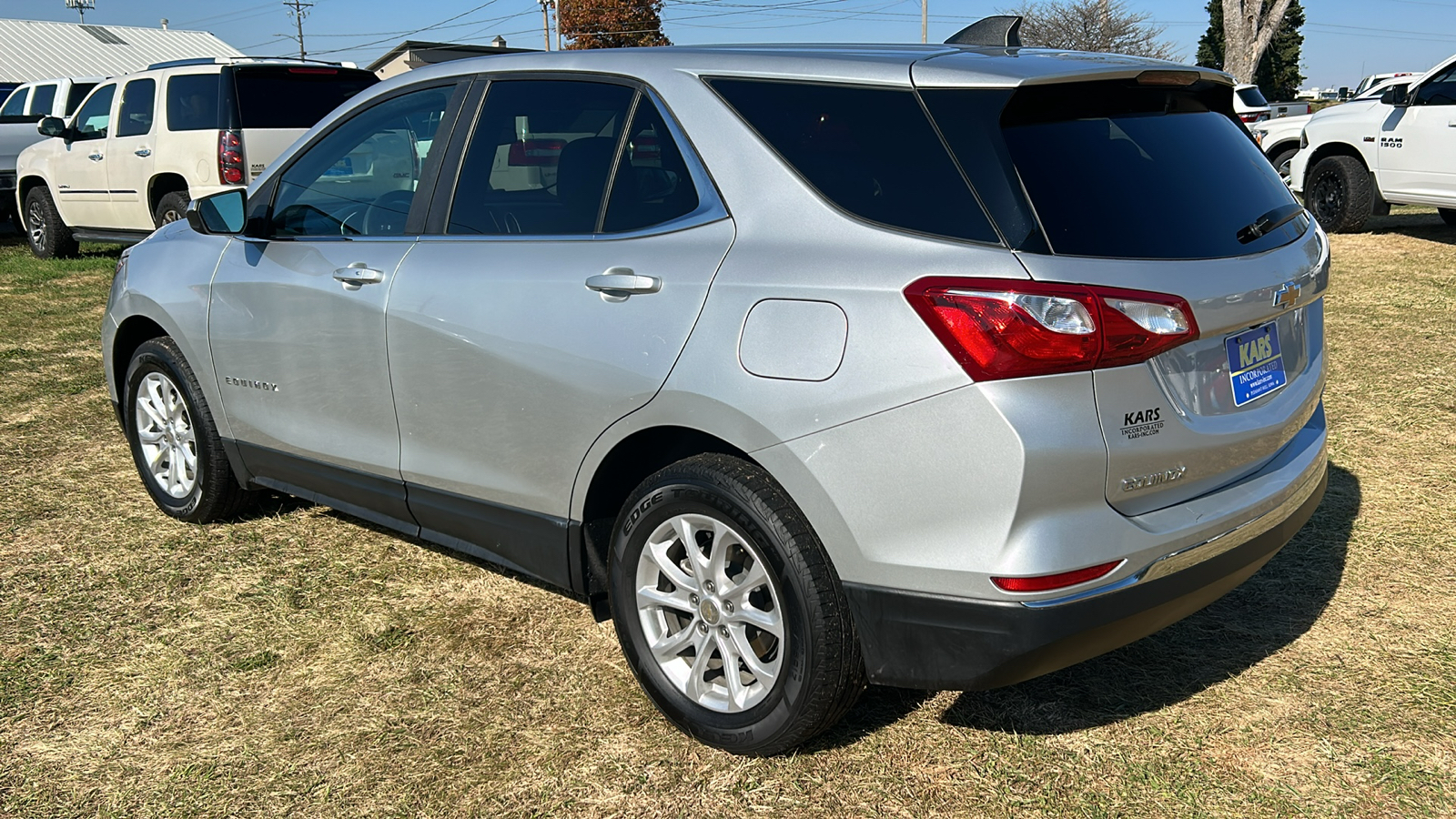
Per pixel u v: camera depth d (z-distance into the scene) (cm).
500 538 315
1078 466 221
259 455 388
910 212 236
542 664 319
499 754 275
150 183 1045
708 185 267
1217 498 252
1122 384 226
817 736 279
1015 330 217
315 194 361
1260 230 263
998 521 222
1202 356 246
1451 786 254
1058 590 223
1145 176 246
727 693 272
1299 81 6406
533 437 294
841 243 242
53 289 1002
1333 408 543
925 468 227
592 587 300
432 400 318
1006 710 289
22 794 262
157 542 410
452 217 320
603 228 284
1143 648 320
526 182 304
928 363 224
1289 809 247
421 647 329
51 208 1200
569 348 279
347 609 355
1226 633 327
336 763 272
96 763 274
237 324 377
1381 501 421
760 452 246
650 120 282
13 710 297
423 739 282
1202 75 266
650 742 279
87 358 724
